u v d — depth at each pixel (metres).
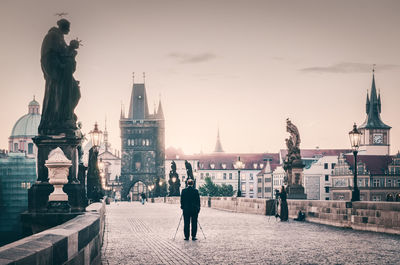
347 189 151.62
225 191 193.75
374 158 152.12
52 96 16.80
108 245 17.69
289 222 29.67
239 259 14.01
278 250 16.03
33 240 6.21
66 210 14.79
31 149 124.69
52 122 16.67
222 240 19.34
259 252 15.55
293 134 41.03
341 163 155.12
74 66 17.12
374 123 162.50
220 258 14.23
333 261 13.55
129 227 26.67
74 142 16.59
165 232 23.42
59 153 14.88
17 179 59.66
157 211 49.06
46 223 14.66
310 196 163.25
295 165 40.78
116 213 44.34
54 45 16.83
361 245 17.36
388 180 150.00
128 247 17.06
